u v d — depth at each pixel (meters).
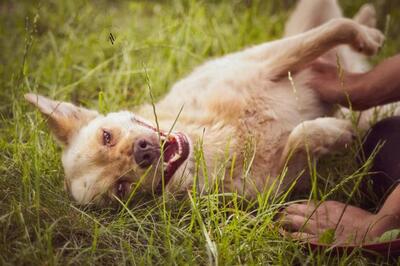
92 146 4.04
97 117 4.33
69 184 4.09
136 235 3.64
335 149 4.17
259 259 3.50
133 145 3.89
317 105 4.45
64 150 4.24
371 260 3.48
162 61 5.69
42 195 3.81
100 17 6.43
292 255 3.55
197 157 3.82
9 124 4.80
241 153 4.19
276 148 4.22
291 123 4.31
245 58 4.65
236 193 3.87
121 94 5.27
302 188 4.27
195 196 3.76
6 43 6.00
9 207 3.61
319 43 4.33
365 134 4.30
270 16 6.83
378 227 3.43
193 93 4.53
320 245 3.44
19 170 4.01
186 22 5.85
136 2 6.83
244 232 3.70
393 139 3.98
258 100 4.32
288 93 4.38
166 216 3.86
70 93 5.41
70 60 5.61
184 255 3.46
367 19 5.62
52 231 3.47
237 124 4.28
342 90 4.26
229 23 6.52
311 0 5.41
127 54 5.41
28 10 6.57
